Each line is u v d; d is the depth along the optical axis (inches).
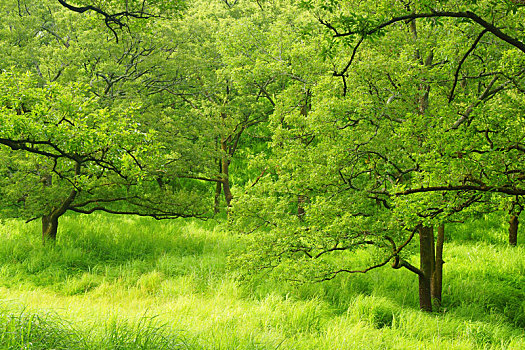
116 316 232.4
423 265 439.5
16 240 625.0
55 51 626.5
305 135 468.8
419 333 345.7
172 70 800.9
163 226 770.2
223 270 525.3
